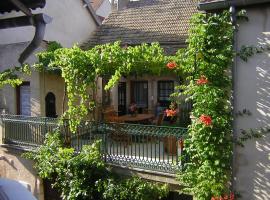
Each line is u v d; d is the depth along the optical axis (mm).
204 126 7363
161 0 16656
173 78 14617
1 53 12430
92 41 15789
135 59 9320
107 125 9672
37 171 11375
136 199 8523
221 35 7359
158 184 8680
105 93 14344
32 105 12039
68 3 15820
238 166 7695
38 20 4164
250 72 7477
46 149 10422
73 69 9555
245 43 7477
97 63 9383
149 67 9539
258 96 7426
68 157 10000
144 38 14141
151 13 15922
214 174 7375
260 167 7496
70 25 15930
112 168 9500
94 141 9805
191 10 15078
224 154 7461
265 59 7309
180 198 9797
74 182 9602
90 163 9578
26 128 11492
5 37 13188
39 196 11414
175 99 12719
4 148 12008
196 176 7676
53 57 11281
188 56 7754
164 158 9430
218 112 7398
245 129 7590
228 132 7516
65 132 10594
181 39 13180
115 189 8859
